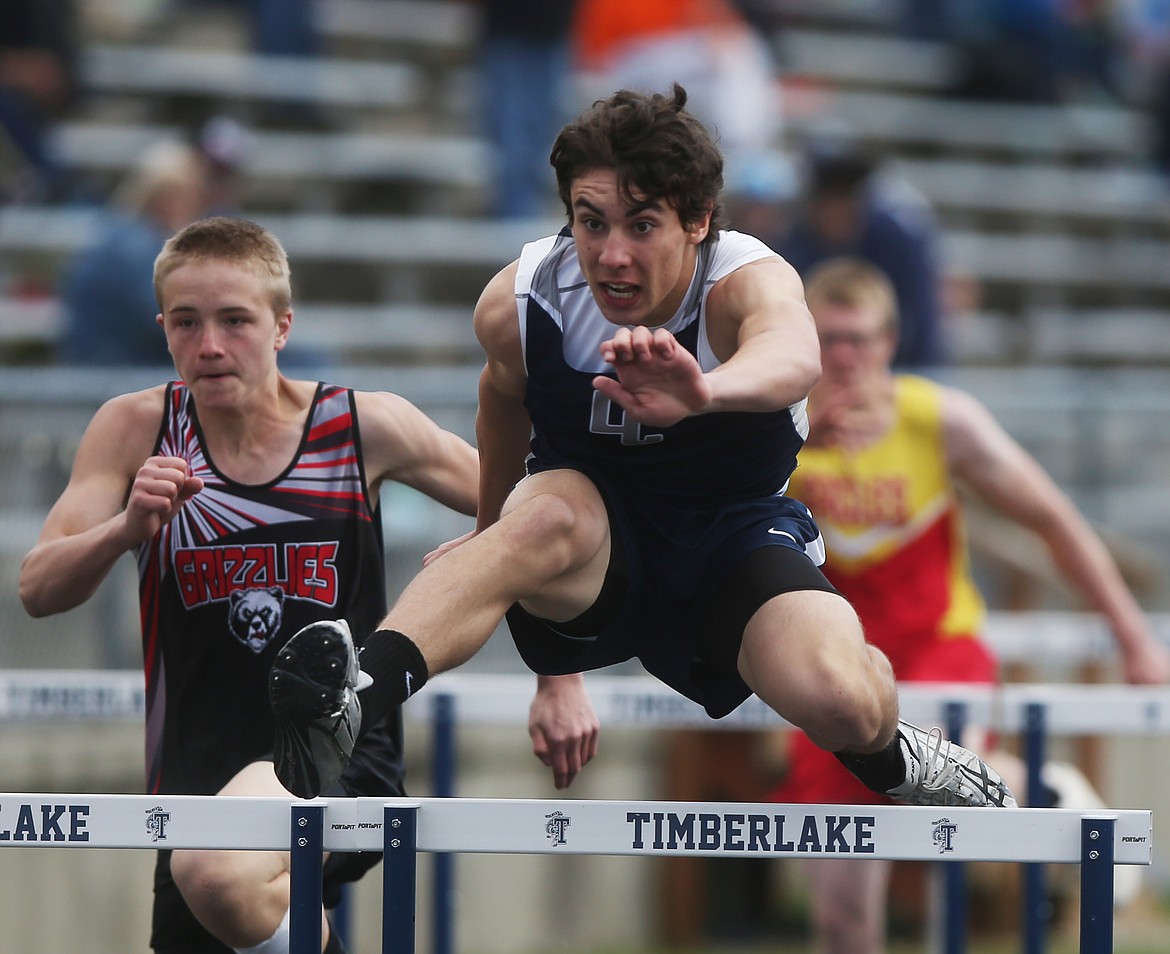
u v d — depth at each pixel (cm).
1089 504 2553
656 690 1556
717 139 1023
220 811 893
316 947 888
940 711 1484
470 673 2244
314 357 2275
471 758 2284
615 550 1021
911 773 998
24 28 2994
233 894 1035
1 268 2884
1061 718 1480
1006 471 1692
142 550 1132
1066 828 885
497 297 1040
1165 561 2591
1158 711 1473
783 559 1002
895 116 4259
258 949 1055
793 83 4197
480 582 947
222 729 1116
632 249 931
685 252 977
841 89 4381
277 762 887
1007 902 2428
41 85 3017
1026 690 1617
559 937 2348
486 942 2311
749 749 2375
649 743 2391
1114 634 1702
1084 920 884
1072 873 1889
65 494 1124
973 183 4175
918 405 1697
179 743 1123
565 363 1018
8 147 2961
